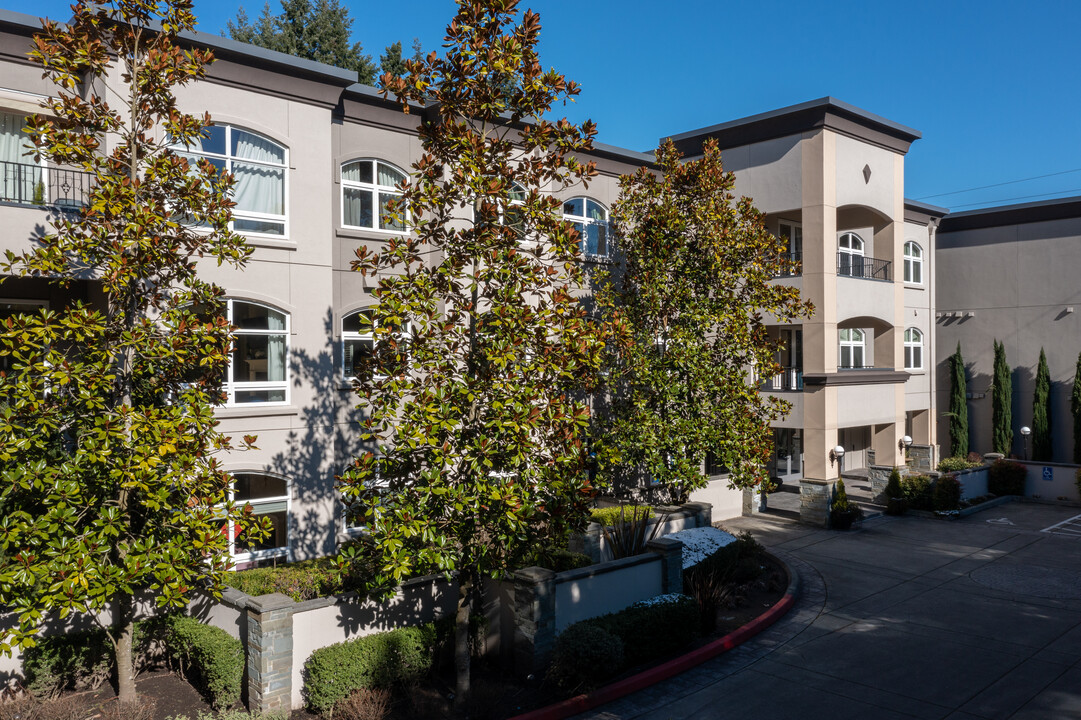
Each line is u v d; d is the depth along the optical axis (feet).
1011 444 101.71
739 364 60.64
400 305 33.32
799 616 48.47
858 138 80.38
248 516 35.06
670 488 62.23
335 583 39.04
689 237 61.31
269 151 49.47
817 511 75.46
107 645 35.68
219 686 33.01
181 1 34.76
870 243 98.02
